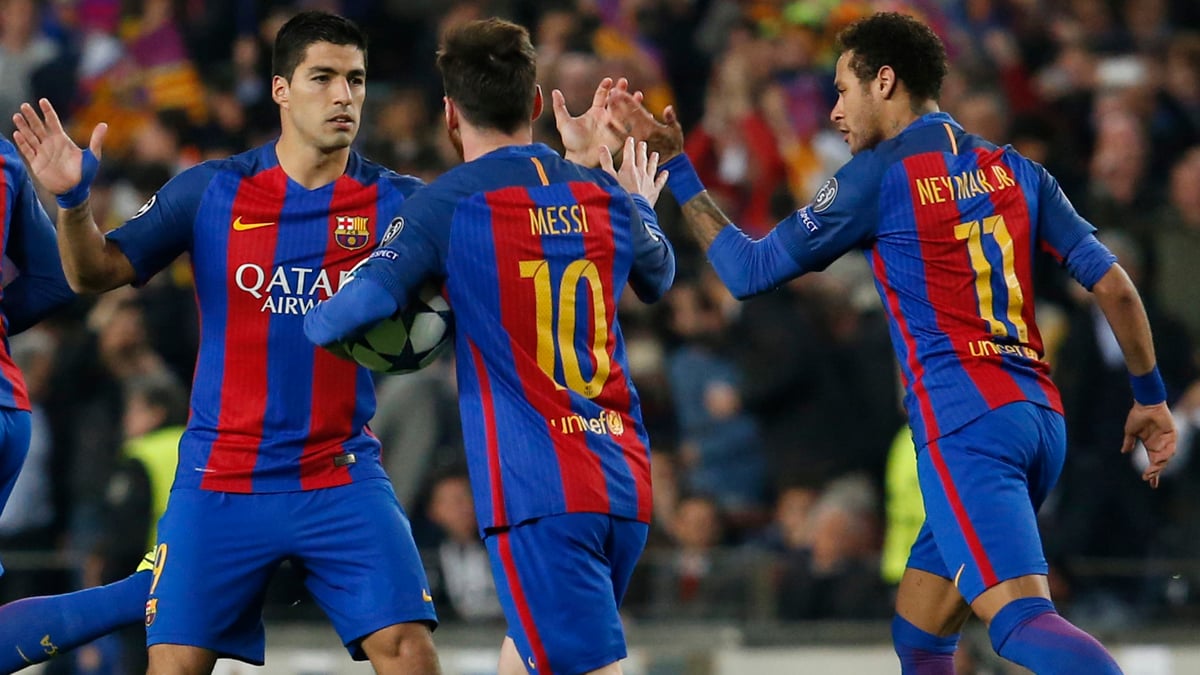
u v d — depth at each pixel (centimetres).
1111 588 3400
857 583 3391
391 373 1844
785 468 3856
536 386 1822
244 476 1925
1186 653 3338
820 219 1956
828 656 3331
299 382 1934
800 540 3597
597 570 1830
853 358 3909
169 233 1936
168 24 4691
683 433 3922
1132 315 1980
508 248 1825
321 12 1947
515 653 1964
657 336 4059
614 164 2048
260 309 1931
